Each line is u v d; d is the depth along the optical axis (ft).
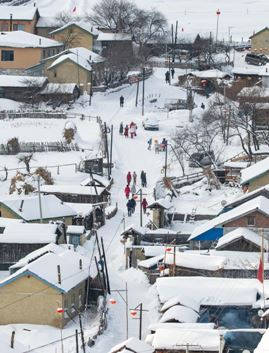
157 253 350.43
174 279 302.04
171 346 252.83
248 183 404.98
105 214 409.08
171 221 403.54
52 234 361.51
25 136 515.50
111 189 453.17
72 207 407.85
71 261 322.96
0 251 358.02
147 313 303.68
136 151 499.92
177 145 483.10
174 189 434.71
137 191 445.78
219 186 439.22
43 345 288.10
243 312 290.97
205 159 473.67
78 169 466.29
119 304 317.22
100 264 331.36
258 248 338.34
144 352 252.01
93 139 515.91
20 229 363.15
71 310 310.86
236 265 322.34
